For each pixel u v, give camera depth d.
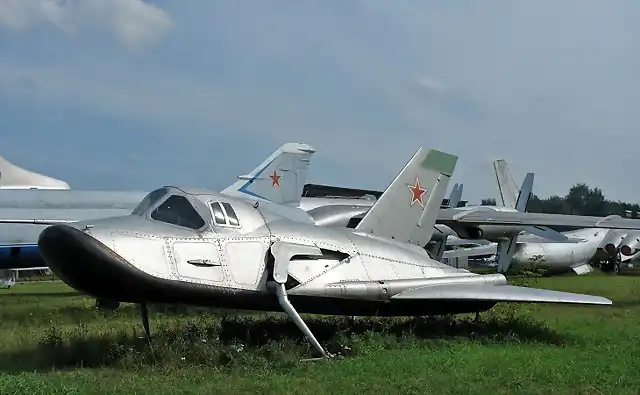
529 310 13.88
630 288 22.95
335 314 9.62
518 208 32.19
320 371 6.88
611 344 9.21
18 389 5.62
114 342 8.62
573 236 37.56
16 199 22.58
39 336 10.13
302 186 26.48
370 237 10.84
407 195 12.09
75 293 24.30
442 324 10.80
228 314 11.41
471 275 10.91
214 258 8.31
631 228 18.41
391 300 9.69
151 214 8.38
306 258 9.23
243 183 25.44
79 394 5.66
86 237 7.43
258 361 7.32
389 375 6.63
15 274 48.91
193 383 6.34
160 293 7.83
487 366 7.09
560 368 6.99
